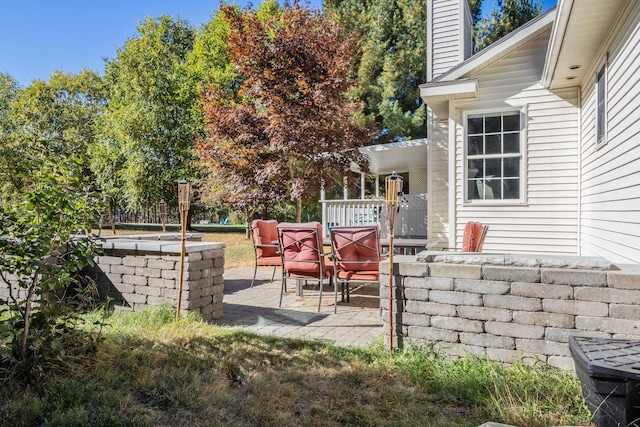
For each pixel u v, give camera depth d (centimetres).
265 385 255
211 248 428
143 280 424
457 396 241
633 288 241
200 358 298
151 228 2300
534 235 643
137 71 1816
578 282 256
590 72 554
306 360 298
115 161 1844
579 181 619
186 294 396
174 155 1778
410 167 1253
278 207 1878
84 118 2292
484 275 283
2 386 248
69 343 291
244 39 907
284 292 600
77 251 285
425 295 303
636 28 367
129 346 316
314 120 871
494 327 279
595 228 534
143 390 249
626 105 395
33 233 262
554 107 633
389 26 1877
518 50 648
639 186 355
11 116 2098
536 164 642
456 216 681
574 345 207
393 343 314
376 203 949
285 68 877
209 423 213
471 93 647
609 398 175
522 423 210
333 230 458
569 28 455
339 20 1845
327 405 234
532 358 267
